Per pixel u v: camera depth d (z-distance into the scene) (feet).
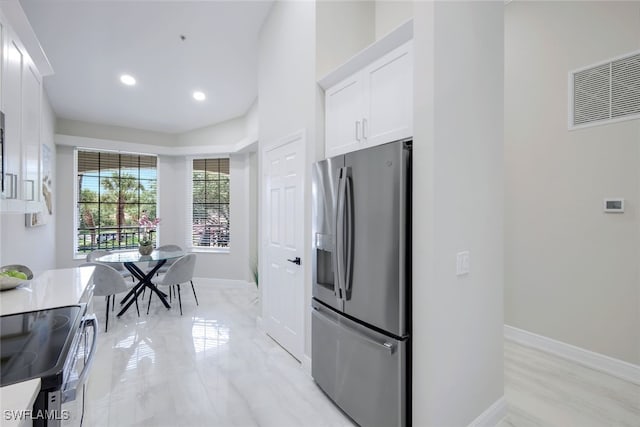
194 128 18.12
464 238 5.59
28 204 6.63
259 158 11.64
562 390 7.33
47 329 4.35
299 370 8.44
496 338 6.36
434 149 5.02
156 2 9.40
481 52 6.01
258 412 6.66
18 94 6.05
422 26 5.21
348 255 6.26
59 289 6.41
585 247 8.57
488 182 6.13
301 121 8.89
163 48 11.50
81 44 10.73
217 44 11.68
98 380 7.86
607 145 8.13
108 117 15.94
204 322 12.16
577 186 8.69
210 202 18.30
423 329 5.15
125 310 12.81
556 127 9.09
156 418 6.44
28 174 6.64
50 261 13.76
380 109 6.56
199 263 18.16
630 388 7.41
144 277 13.99
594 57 8.30
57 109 14.65
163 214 18.15
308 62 8.54
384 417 5.53
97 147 16.17
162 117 16.49
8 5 5.33
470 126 5.73
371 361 5.77
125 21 9.98
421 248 5.18
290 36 9.45
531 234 9.70
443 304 5.17
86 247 16.33
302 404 6.96
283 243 9.80
